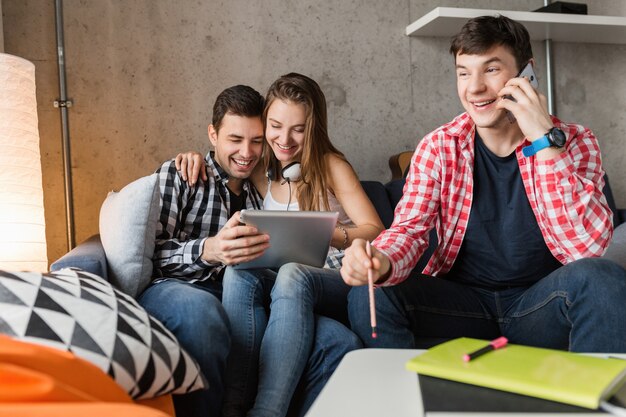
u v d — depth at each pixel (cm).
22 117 233
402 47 347
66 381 111
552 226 182
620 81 377
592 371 108
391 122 345
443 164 195
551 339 174
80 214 311
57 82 306
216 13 325
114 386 119
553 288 168
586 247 181
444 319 186
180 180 227
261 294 204
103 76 312
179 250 212
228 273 202
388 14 345
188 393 174
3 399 98
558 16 332
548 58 363
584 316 158
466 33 188
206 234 231
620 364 112
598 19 338
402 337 180
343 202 242
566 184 177
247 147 236
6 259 228
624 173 377
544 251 192
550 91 364
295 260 201
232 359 193
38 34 304
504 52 186
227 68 326
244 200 249
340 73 339
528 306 180
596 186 192
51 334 129
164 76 319
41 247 237
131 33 315
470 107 190
